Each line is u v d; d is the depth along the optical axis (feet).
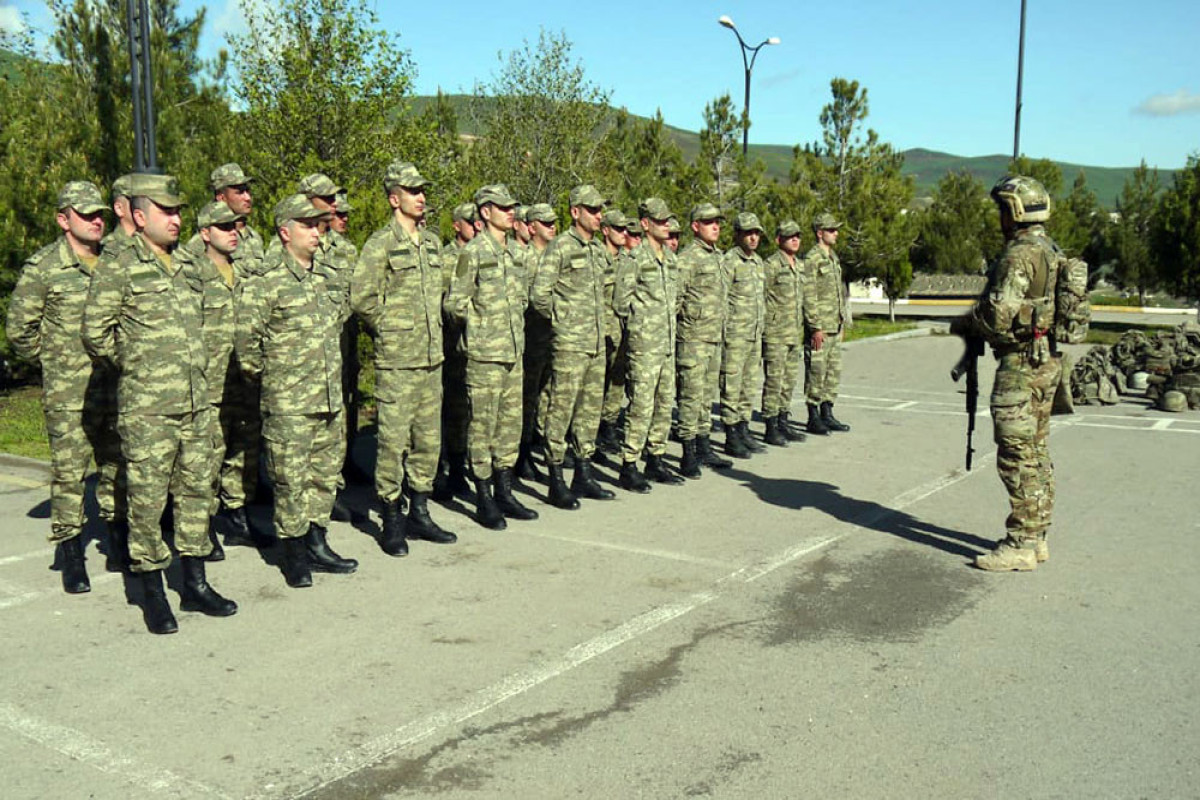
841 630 16.19
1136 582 18.66
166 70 43.11
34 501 25.08
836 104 90.53
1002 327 18.53
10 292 41.39
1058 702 13.62
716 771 11.73
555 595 17.81
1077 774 11.75
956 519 23.15
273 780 11.46
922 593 18.02
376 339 20.20
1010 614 16.97
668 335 25.88
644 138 98.73
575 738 12.50
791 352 32.83
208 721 12.92
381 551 20.66
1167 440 33.19
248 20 45.85
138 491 15.80
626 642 15.61
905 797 11.21
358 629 16.16
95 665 14.73
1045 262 18.56
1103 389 41.63
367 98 45.91
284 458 17.92
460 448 25.41
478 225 26.32
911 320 113.19
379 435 20.25
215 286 20.06
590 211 23.71
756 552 20.48
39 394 42.98
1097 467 28.78
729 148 81.87
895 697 13.74
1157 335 46.50
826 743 12.42
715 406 40.63
